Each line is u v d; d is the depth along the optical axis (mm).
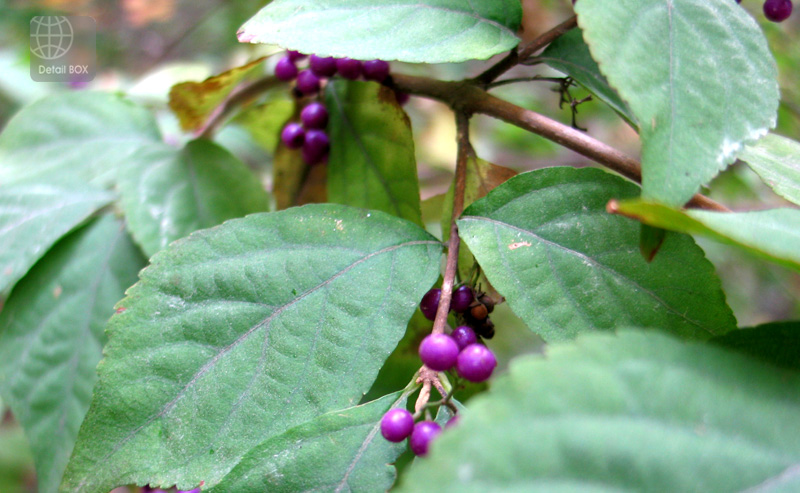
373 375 157
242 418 156
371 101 195
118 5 492
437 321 159
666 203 143
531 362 132
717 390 133
